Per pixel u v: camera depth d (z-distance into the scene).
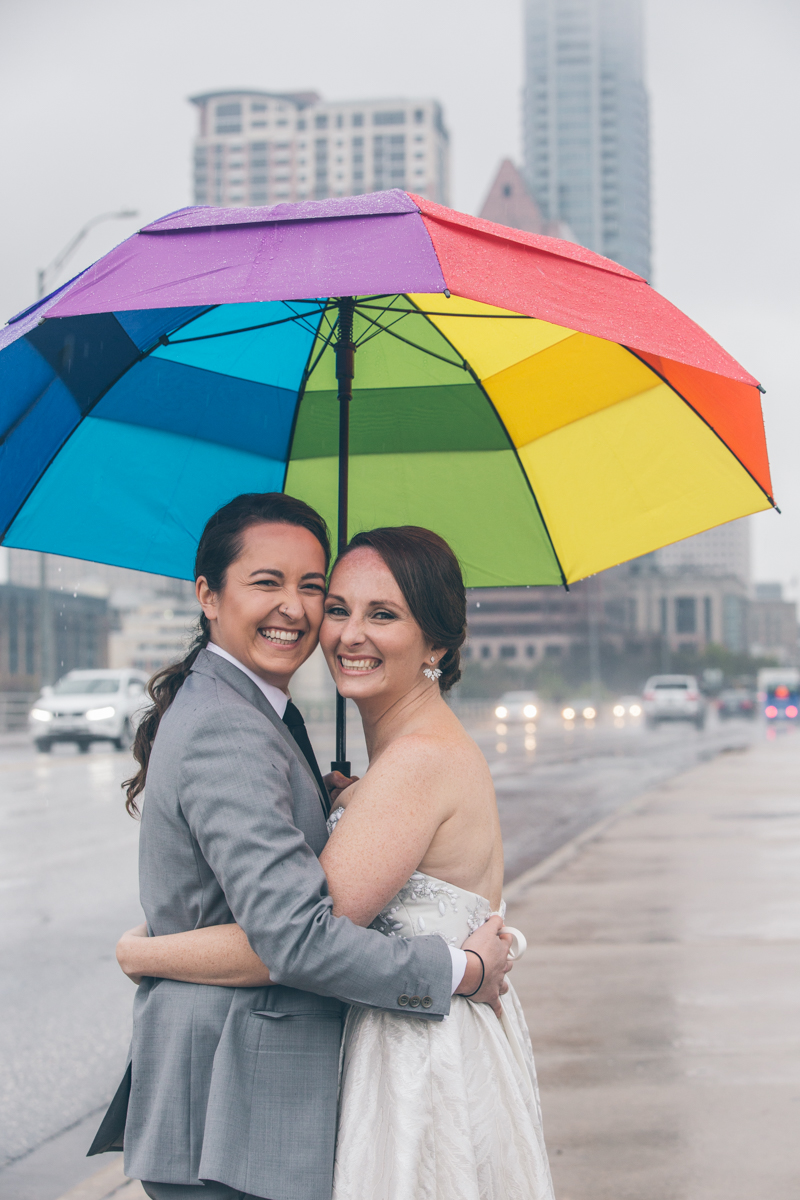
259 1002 1.87
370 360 2.72
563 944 6.64
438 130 196.12
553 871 9.34
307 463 2.90
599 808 14.59
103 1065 4.93
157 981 1.93
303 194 194.12
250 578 2.02
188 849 1.89
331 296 1.62
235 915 1.82
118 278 1.75
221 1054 1.83
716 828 11.96
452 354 2.64
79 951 6.85
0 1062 4.95
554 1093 4.19
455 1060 1.89
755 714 56.94
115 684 25.77
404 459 2.88
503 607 129.12
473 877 2.02
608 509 2.69
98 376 2.36
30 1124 4.30
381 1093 1.88
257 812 1.81
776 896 8.02
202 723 1.88
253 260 1.73
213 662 2.02
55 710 24.66
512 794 16.47
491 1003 2.02
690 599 165.38
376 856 1.89
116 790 16.22
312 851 1.92
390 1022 1.91
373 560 2.07
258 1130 1.82
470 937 1.99
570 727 47.38
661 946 6.53
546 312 1.73
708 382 2.25
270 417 2.78
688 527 2.58
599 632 130.12
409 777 1.95
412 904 1.97
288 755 1.95
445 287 1.63
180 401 2.59
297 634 2.07
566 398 2.61
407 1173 1.82
